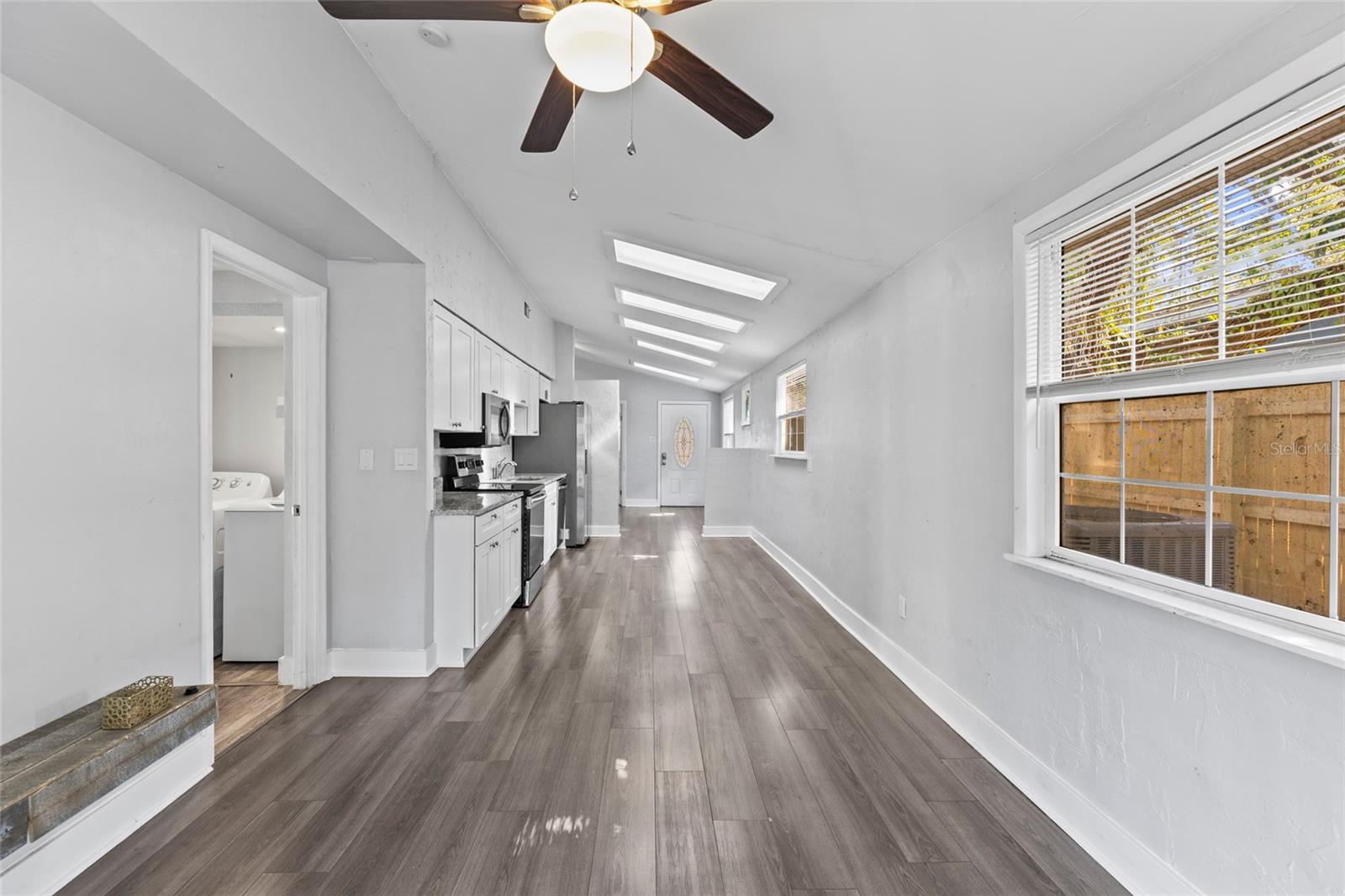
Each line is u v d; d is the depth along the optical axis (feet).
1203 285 4.77
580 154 9.30
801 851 5.69
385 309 10.02
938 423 8.75
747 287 14.32
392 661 9.99
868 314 11.78
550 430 22.25
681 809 6.32
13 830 4.57
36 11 4.08
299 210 7.71
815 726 8.21
